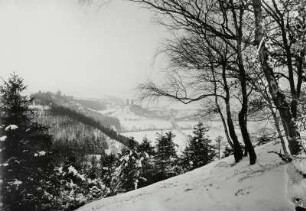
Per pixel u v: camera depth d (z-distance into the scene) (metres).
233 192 10.94
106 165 43.81
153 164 54.66
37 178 27.02
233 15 9.84
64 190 35.09
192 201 11.91
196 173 22.69
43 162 27.69
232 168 17.00
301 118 8.00
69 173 36.75
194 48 13.53
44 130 29.34
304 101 8.23
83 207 25.95
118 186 41.62
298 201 6.78
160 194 16.80
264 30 8.25
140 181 45.16
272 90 8.26
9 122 26.66
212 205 10.41
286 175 8.77
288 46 8.52
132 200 18.42
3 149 25.80
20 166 25.92
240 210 8.86
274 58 9.26
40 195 27.05
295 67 10.32
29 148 26.98
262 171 12.09
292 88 8.67
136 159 43.12
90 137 197.25
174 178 24.80
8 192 24.80
